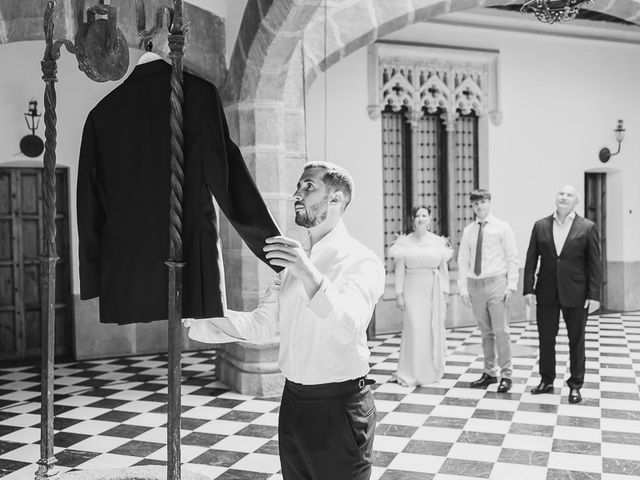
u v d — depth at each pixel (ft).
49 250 10.94
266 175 24.14
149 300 9.12
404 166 39.65
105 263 9.37
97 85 32.27
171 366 8.59
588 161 43.06
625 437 19.10
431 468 16.98
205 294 8.78
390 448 18.53
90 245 9.38
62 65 31.55
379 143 37.47
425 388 25.02
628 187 44.27
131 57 32.48
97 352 32.50
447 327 39.68
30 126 31.22
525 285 23.43
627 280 44.37
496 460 17.47
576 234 22.31
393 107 38.63
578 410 21.81
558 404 22.50
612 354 30.96
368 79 37.14
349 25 26.11
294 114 24.99
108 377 28.30
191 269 8.79
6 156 30.89
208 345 34.17
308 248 9.85
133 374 28.76
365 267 9.32
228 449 18.69
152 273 9.09
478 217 24.62
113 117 9.21
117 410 23.11
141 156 9.12
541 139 41.70
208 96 8.67
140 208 9.14
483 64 40.19
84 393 25.59
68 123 31.86
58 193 32.53
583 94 42.80
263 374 24.57
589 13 40.16
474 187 41.11
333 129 36.24
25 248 32.73
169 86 9.04
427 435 19.58
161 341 33.65
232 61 24.39
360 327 8.59
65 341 33.09
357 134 36.91
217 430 20.43
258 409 22.70
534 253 23.22
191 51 23.97
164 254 9.02
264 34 22.24
